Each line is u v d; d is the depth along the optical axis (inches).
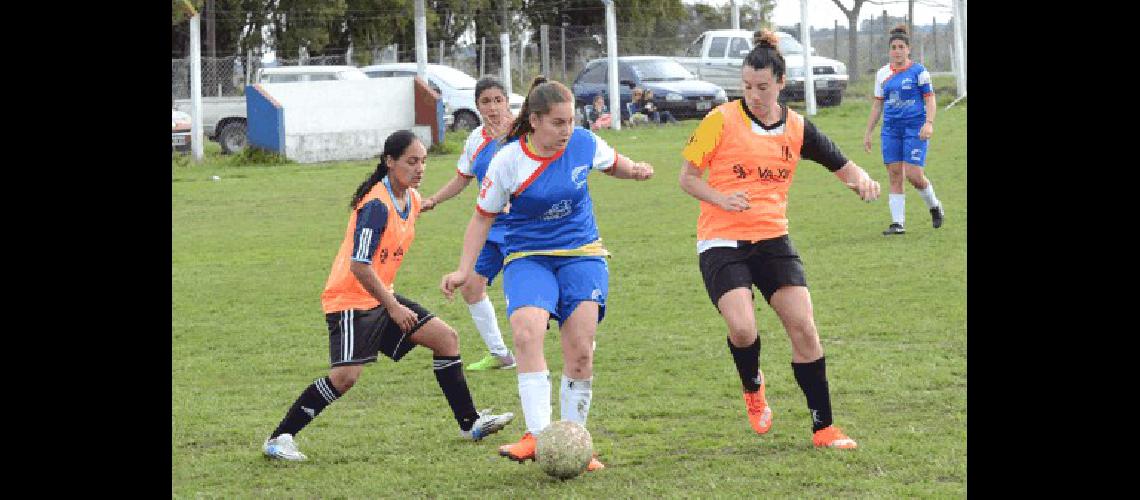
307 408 396.8
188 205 1145.4
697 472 364.5
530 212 376.5
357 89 1609.3
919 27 2770.7
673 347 532.4
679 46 2832.2
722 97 1942.7
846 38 3034.0
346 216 1050.7
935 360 480.4
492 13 3051.2
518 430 424.2
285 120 1565.0
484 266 505.7
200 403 467.2
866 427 401.1
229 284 739.4
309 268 794.2
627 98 1971.0
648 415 430.9
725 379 475.2
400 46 3014.3
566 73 2746.1
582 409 382.9
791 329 383.6
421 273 758.5
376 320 398.6
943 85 2304.4
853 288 637.9
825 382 382.9
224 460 396.5
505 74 1983.3
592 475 366.9
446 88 1942.7
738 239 392.2
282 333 600.1
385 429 429.1
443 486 364.2
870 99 2230.6
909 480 348.2
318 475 379.9
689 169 390.3
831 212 935.7
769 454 380.2
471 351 555.8
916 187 811.4
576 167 373.4
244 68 2721.5
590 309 378.6
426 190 1163.9
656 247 816.3
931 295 609.3
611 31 1824.6
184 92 2336.4
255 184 1298.0
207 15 2630.4
